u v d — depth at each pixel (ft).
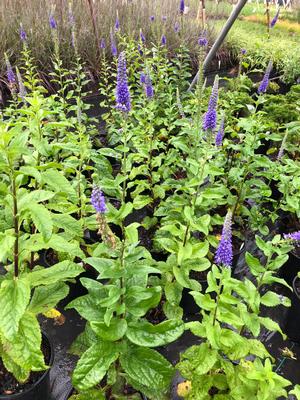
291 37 9.02
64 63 5.48
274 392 1.69
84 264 2.58
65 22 5.73
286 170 2.85
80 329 2.54
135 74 4.40
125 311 1.67
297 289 2.60
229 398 1.77
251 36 8.29
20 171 1.51
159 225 3.07
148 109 3.42
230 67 7.73
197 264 2.22
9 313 1.45
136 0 6.79
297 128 3.23
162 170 2.98
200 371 1.65
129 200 3.51
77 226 1.92
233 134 3.25
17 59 4.93
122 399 1.78
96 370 1.53
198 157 2.62
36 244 1.67
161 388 1.65
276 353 2.51
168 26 6.62
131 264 1.59
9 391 1.78
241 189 2.98
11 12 5.47
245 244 3.01
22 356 1.51
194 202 2.28
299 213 2.74
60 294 1.85
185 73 4.90
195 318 2.67
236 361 2.08
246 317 1.82
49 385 2.02
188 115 4.12
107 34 5.89
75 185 2.51
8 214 1.73
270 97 4.44
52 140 3.52
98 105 5.46
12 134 1.49
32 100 2.13
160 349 2.46
